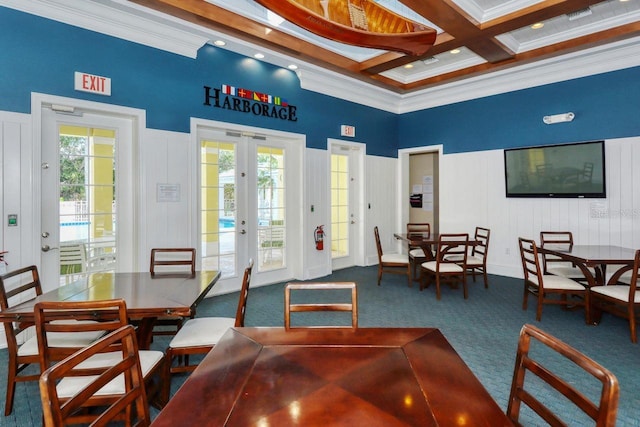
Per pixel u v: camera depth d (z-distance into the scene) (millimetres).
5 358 2928
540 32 4738
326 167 5949
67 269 3643
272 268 5461
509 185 5785
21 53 3264
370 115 6695
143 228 4004
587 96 5074
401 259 5277
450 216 6531
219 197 4816
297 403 1124
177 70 4246
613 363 2797
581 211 5129
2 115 3178
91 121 3781
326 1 3182
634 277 3168
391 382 1253
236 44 4523
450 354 1486
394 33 3637
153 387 2215
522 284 5316
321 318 3871
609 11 4219
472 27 4172
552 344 1197
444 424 1021
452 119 6496
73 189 3689
